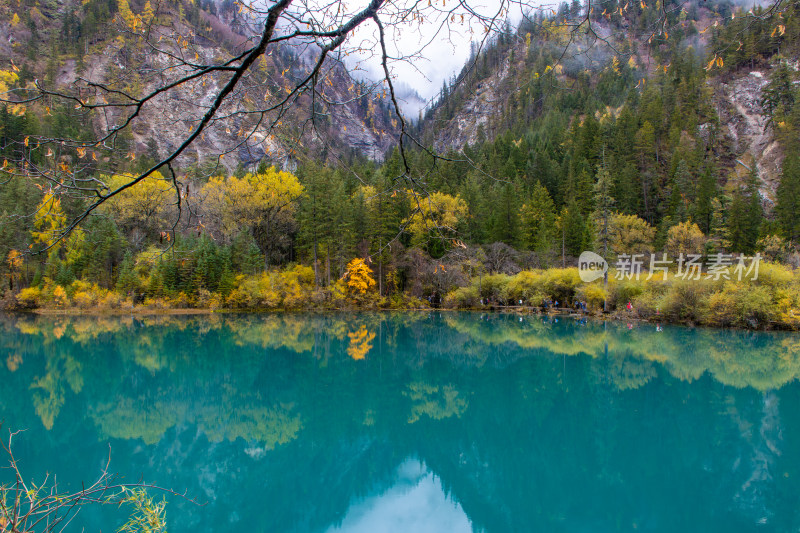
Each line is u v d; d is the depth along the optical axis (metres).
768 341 21.67
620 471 9.16
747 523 7.12
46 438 11.01
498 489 8.67
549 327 27.92
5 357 19.72
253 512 8.08
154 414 13.02
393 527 7.54
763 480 8.53
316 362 19.44
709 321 26.12
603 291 31.28
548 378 16.44
